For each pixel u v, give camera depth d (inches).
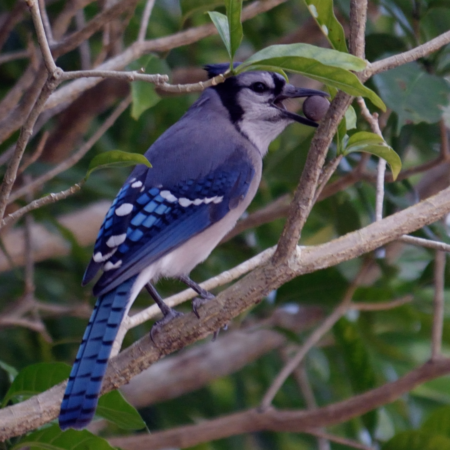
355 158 414.9
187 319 263.3
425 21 378.0
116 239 313.4
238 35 226.2
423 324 439.5
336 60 218.7
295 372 461.1
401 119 328.8
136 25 498.3
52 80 217.5
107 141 495.2
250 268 329.7
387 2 375.9
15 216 241.4
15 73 506.3
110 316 279.7
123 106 354.0
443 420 360.5
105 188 443.8
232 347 453.4
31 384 287.4
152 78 220.1
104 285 291.4
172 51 528.1
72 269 477.7
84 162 487.2
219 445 466.6
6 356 446.9
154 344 264.1
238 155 367.2
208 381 447.2
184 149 358.6
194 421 468.1
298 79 492.1
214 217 350.3
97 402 259.3
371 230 264.8
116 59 359.9
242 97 385.1
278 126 390.6
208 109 387.9
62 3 495.8
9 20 401.7
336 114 236.4
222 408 496.1
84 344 268.8
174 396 442.9
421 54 243.1
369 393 370.9
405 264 494.3
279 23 523.2
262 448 478.6
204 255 351.9
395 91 333.7
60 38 376.2
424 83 338.3
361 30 237.5
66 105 424.8
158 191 338.0
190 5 381.1
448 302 491.5
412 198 403.2
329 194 397.1
